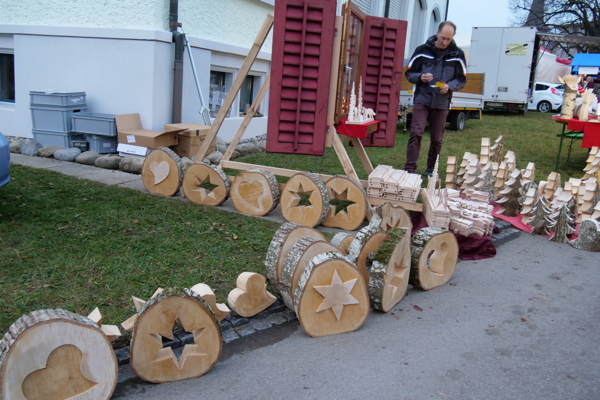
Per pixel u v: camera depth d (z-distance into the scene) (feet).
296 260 10.29
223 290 11.58
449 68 21.53
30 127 27.86
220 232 15.37
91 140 24.73
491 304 12.01
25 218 15.10
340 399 8.14
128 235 14.51
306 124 16.96
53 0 26.30
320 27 16.16
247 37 32.65
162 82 25.40
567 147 38.42
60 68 26.53
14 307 10.11
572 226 17.13
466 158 21.45
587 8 121.39
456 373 9.02
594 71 48.32
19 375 6.84
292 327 10.47
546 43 125.90
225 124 30.60
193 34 27.43
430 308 11.67
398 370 9.04
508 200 19.62
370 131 18.80
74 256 12.75
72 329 7.22
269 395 8.20
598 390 8.68
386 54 19.81
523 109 71.46
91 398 7.48
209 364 8.74
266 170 17.69
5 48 28.45
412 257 12.23
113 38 25.07
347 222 16.75
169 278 11.95
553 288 13.12
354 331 10.42
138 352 8.11
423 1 62.95
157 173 18.90
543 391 8.59
